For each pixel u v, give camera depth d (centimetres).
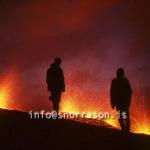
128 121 1416
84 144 1210
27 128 1301
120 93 1405
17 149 1088
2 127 1277
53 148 1134
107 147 1213
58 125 1370
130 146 1265
